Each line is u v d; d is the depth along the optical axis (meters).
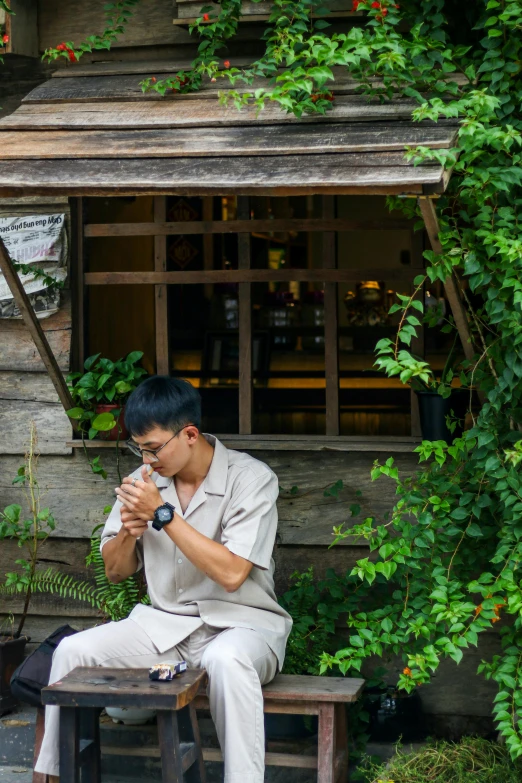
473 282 2.94
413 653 3.32
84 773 2.97
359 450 3.77
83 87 3.68
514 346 2.99
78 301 4.13
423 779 3.14
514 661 3.01
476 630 2.95
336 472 3.86
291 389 4.88
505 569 2.98
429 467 3.73
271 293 5.97
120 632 3.10
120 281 4.08
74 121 3.37
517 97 3.10
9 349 4.16
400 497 3.79
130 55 4.06
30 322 3.66
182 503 3.25
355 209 8.48
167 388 3.02
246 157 2.98
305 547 3.90
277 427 4.77
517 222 2.99
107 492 4.11
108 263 5.06
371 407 4.61
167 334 4.06
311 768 3.39
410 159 2.78
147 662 3.09
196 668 3.00
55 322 4.11
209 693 2.90
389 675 3.81
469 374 3.34
